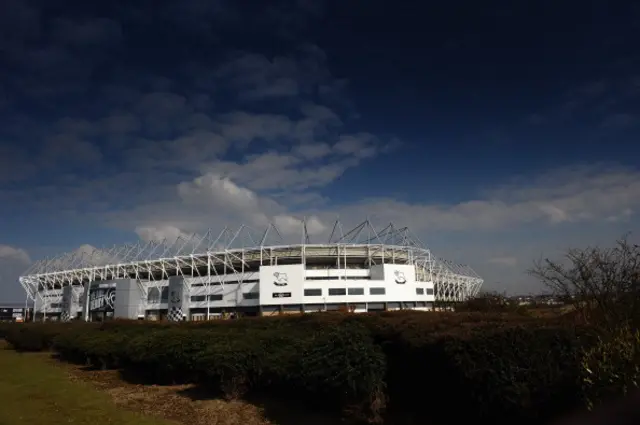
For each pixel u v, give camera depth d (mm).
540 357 10227
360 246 117250
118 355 28125
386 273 111625
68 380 25328
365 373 13258
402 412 13422
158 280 131875
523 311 17484
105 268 139250
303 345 16984
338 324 17016
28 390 21719
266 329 23984
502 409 10516
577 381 9625
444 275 143750
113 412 16688
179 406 17688
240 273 114188
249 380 18391
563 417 10086
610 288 11383
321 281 108125
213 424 14922
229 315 109750
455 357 11195
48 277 159500
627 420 8828
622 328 9719
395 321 15250
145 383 23641
